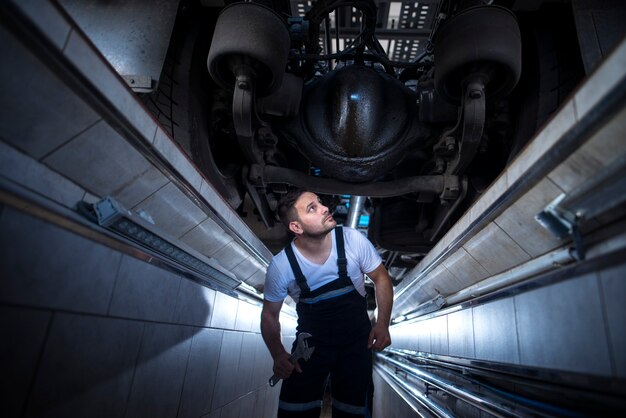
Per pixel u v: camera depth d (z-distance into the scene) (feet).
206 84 8.75
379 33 16.67
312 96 9.47
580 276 3.24
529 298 4.19
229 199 9.82
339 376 5.34
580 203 3.22
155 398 5.23
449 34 6.98
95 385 3.93
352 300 5.51
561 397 4.04
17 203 2.82
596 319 3.03
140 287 4.66
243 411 9.91
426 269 8.81
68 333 3.47
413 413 10.25
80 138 3.45
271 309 5.93
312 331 5.45
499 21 6.73
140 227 4.20
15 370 2.90
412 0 14.62
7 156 2.87
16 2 2.39
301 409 5.27
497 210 4.67
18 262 2.84
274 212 11.61
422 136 9.18
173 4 7.06
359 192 9.57
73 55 2.98
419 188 9.12
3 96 2.67
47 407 3.27
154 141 4.35
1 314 2.73
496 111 8.39
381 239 13.46
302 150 9.62
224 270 7.20
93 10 6.97
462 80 7.17
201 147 8.24
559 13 7.91
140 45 6.80
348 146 9.12
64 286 3.37
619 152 2.78
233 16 7.14
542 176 3.69
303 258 5.52
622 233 2.96
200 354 6.75
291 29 9.54
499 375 5.26
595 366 3.06
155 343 5.13
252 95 7.58
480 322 5.84
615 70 2.57
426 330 10.43
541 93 7.79
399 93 9.45
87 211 3.73
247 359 10.01
